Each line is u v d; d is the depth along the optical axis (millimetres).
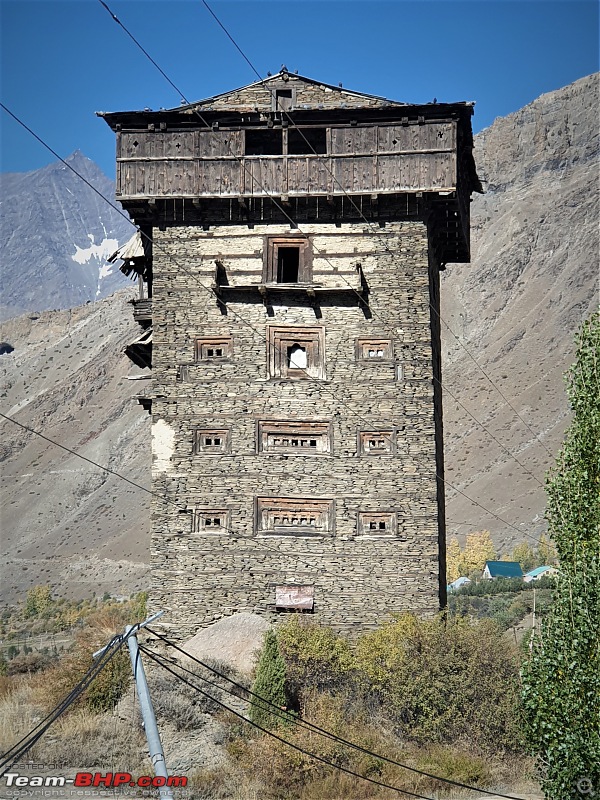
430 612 41812
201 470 43031
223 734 35469
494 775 35781
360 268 43656
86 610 103938
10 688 41281
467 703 38062
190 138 44375
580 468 30203
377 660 39219
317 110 43656
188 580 42375
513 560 124000
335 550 42312
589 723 28812
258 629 40906
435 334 46125
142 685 21359
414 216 43938
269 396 43312
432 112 43656
